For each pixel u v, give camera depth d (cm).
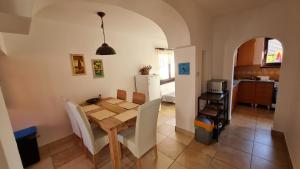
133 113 217
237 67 457
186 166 194
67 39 273
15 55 220
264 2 231
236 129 284
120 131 208
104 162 211
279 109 245
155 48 479
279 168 180
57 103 267
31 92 238
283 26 226
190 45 237
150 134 187
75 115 188
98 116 209
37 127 248
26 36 226
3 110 62
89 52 308
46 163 215
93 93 320
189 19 217
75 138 285
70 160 220
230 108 307
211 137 240
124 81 388
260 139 246
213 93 288
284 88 236
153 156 217
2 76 212
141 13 193
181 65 261
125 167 199
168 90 501
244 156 206
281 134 248
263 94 388
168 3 167
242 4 236
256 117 339
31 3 77
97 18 258
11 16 73
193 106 257
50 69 255
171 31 242
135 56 413
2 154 61
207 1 226
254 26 255
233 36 281
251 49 411
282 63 233
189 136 269
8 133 64
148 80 384
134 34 397
